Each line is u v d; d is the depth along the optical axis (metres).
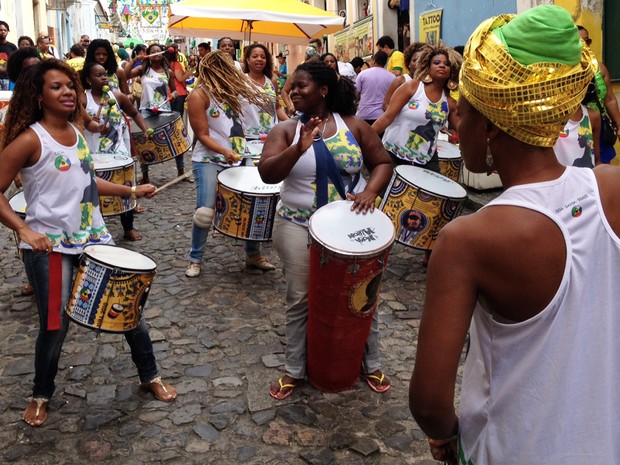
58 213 3.05
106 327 3.03
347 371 3.35
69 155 3.06
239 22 9.27
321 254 2.98
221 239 6.35
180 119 7.82
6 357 3.95
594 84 3.70
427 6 11.21
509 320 1.25
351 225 3.09
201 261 5.50
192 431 3.12
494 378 1.29
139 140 7.55
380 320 4.46
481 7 9.38
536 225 1.20
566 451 1.21
